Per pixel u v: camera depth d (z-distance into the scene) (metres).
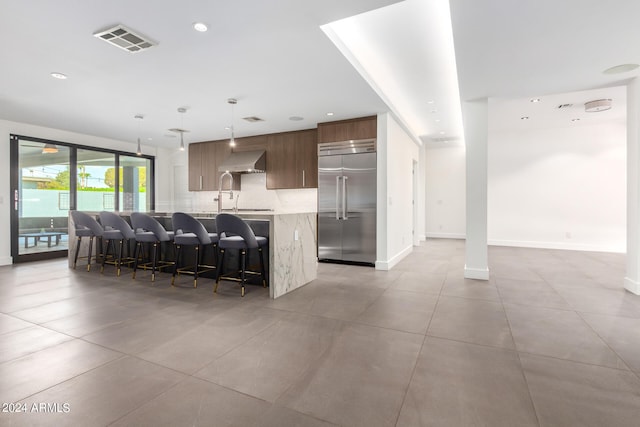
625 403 1.59
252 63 3.19
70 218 5.01
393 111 4.89
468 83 3.69
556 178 7.04
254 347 2.23
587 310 2.99
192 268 4.33
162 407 1.56
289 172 6.21
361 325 2.64
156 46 2.83
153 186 7.82
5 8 2.25
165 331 2.50
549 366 1.96
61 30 2.56
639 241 3.51
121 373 1.88
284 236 3.57
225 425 1.44
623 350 2.17
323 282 4.10
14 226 5.44
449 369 1.93
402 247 5.95
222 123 5.57
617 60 3.11
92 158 6.63
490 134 7.57
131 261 4.90
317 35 2.66
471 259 4.27
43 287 3.80
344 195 5.26
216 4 2.23
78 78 3.54
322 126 5.47
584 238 6.82
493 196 7.59
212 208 7.55
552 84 3.73
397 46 3.35
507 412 1.53
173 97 4.19
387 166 4.98
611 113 5.70
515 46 2.83
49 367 1.94
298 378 1.83
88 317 2.80
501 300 3.31
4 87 3.81
